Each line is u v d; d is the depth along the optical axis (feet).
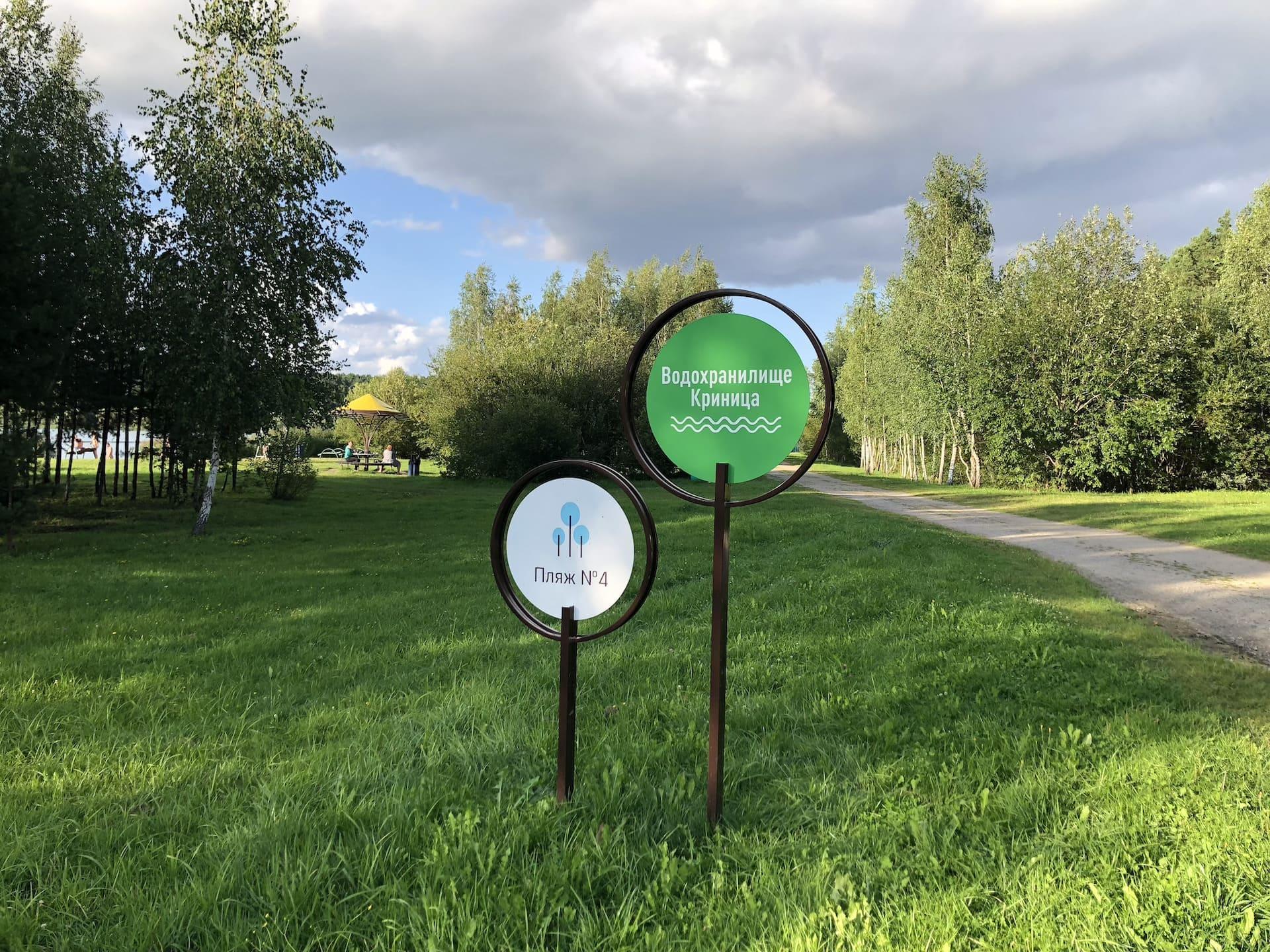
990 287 107.96
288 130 51.21
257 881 8.24
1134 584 29.35
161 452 76.84
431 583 32.37
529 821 9.38
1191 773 10.85
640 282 206.90
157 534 50.72
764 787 11.05
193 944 7.49
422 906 7.64
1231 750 11.85
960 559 33.73
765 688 15.99
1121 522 53.93
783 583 28.43
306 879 8.05
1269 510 58.59
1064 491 94.79
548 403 116.57
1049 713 13.99
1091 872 8.42
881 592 25.27
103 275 53.78
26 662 18.07
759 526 47.19
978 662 17.04
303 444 82.89
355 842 8.95
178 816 10.04
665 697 15.24
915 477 154.10
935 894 8.04
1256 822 9.36
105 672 17.87
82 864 8.93
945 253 118.73
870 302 177.06
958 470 143.64
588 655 18.99
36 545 43.60
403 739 12.53
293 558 40.27
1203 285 134.21
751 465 10.09
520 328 158.30
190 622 23.59
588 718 13.91
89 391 64.18
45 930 7.54
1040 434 94.99
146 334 53.06
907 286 127.85
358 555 41.86
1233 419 90.33
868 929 7.34
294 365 57.47
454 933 7.23
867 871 8.50
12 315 40.42
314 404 63.16
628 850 8.90
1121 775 10.92
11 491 40.29
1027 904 7.85
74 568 35.37
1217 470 95.04
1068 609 23.62
